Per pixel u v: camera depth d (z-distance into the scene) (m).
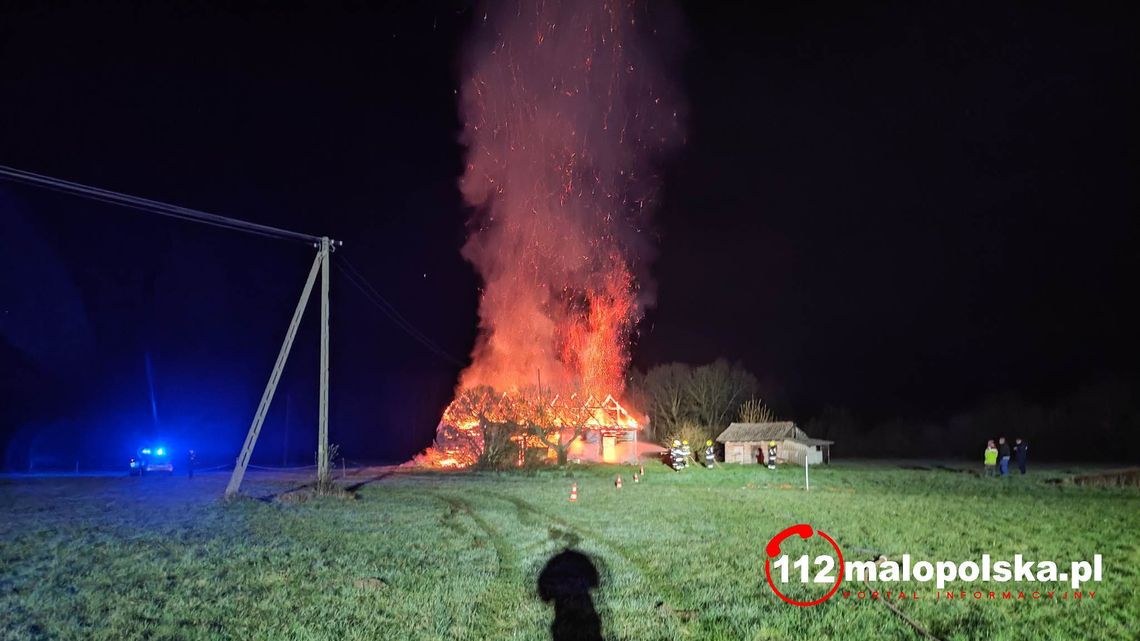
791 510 26.31
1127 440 69.31
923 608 12.80
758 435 62.69
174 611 13.06
